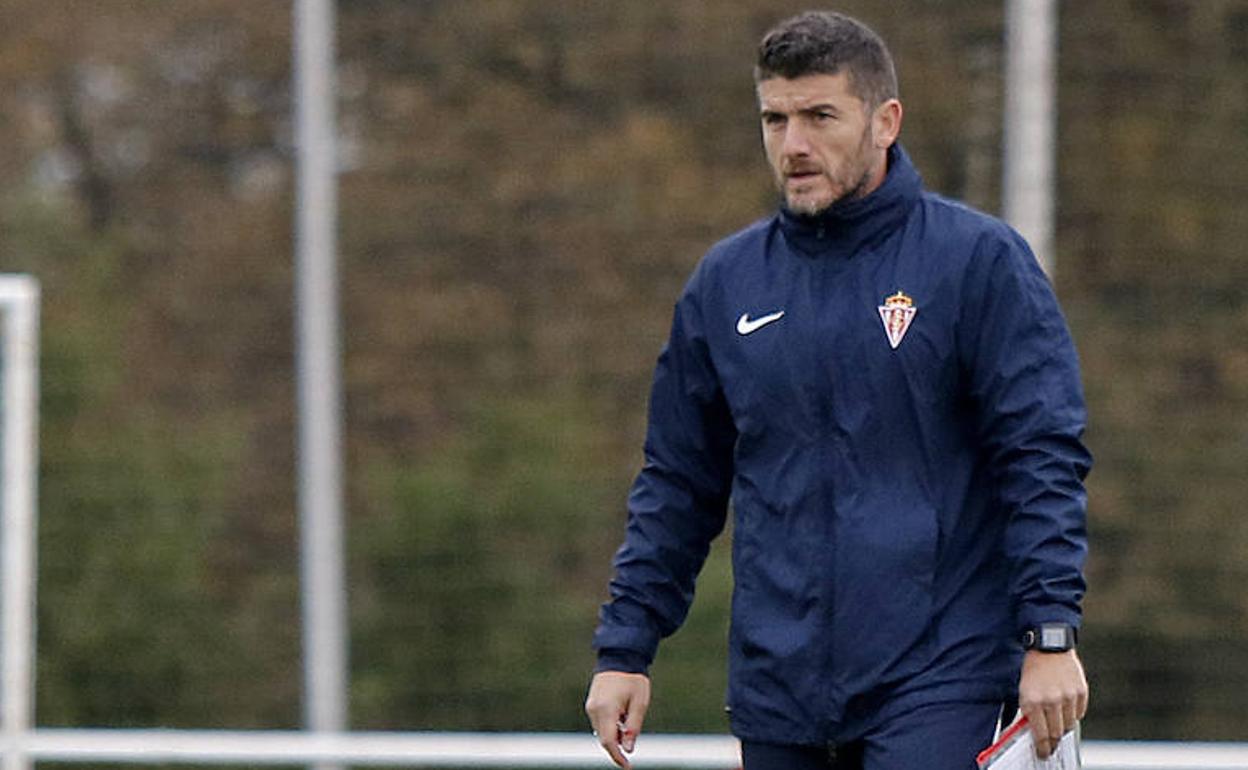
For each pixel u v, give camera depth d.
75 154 39.66
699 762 18.05
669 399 12.08
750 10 26.36
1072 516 10.78
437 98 27.69
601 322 27.16
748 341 11.42
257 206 34.53
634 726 11.96
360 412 28.22
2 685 19.72
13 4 41.06
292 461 32.03
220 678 30.56
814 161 11.11
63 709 30.17
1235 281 24.77
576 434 27.33
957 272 11.12
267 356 32.94
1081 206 24.70
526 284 27.42
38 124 40.69
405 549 27.67
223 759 19.02
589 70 26.97
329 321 22.06
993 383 11.05
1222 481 24.44
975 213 11.34
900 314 11.12
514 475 27.50
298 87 22.23
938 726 10.91
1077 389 11.07
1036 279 11.18
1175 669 24.17
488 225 27.58
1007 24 21.84
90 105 39.72
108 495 31.25
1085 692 10.63
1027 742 10.56
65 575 30.58
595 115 27.02
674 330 12.02
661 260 26.80
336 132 28.00
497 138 27.47
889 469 11.16
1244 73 24.80
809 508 11.21
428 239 27.89
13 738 19.55
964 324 11.12
